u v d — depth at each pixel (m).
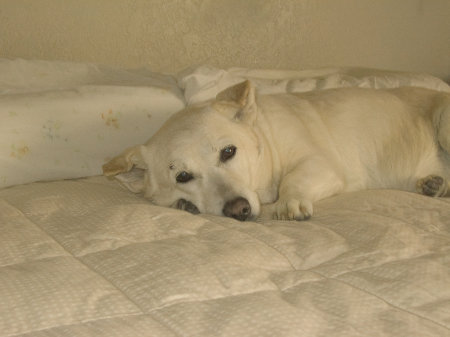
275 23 1.50
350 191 1.00
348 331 0.51
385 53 1.79
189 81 1.12
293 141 0.96
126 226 0.71
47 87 1.06
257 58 1.50
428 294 0.58
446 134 1.02
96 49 1.28
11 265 0.63
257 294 0.57
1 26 1.18
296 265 0.65
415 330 0.52
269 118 0.98
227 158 0.88
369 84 1.27
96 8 1.26
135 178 0.95
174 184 0.89
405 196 0.86
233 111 0.92
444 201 0.87
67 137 1.00
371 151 1.02
